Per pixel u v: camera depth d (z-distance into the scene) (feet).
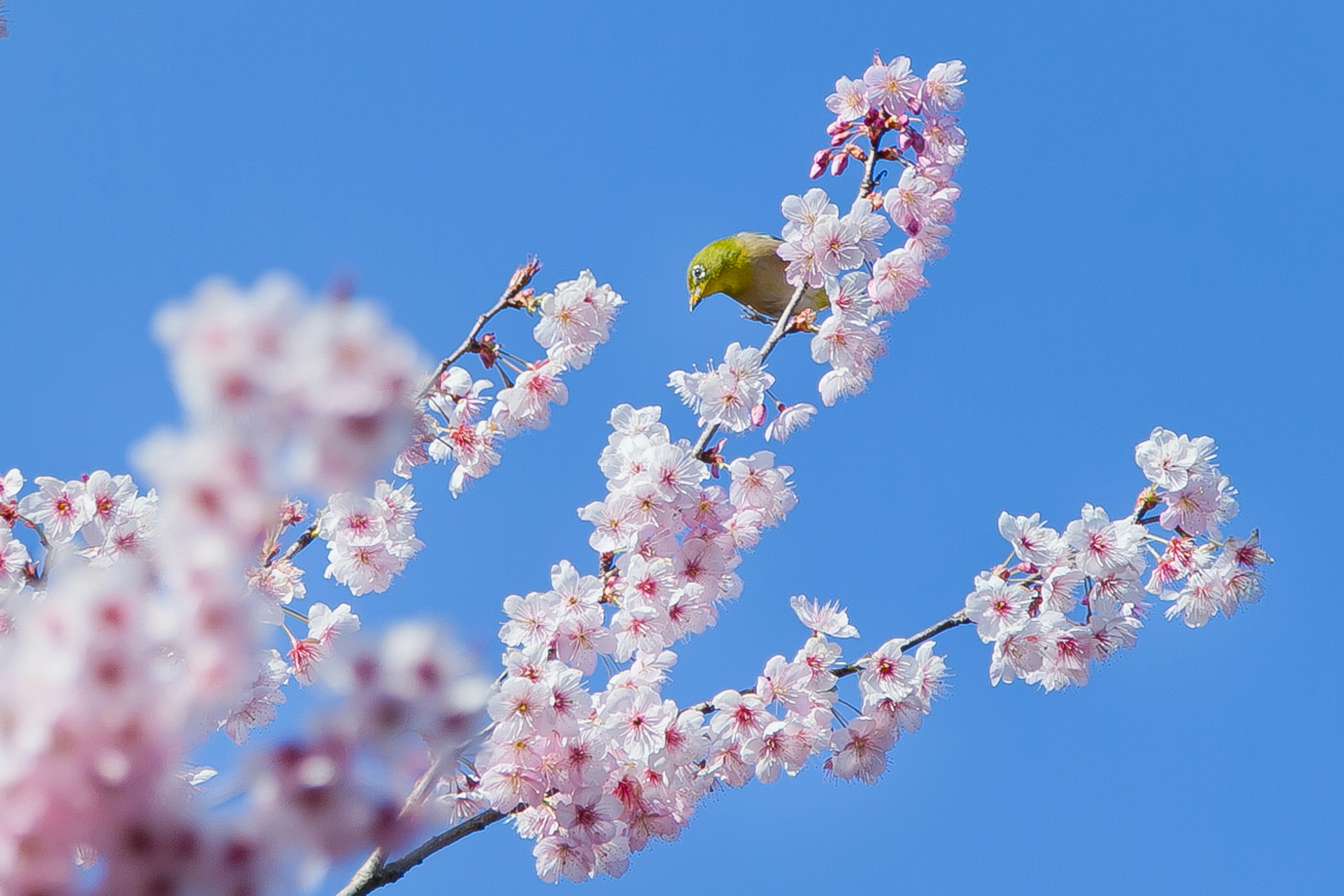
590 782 15.30
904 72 19.01
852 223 18.30
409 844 7.25
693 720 15.84
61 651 6.66
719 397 17.75
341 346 6.31
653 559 16.58
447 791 15.16
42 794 6.60
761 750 16.08
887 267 18.63
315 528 19.49
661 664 16.34
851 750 16.51
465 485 19.15
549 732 14.87
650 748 15.64
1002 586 17.03
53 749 6.61
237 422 6.31
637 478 16.69
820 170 19.25
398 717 7.01
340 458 6.35
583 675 15.58
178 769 7.59
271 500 6.52
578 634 16.15
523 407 17.89
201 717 7.00
